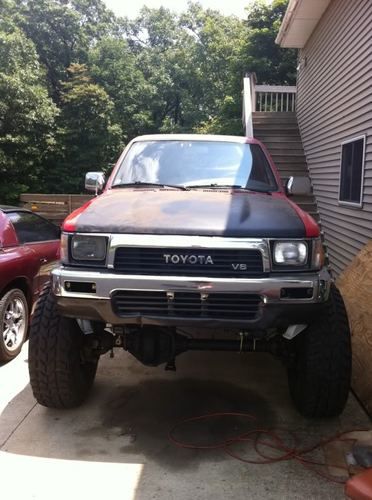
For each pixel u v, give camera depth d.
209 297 2.97
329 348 3.32
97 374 4.44
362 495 1.78
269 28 21.41
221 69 35.91
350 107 8.36
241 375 4.48
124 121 31.12
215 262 3.00
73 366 3.54
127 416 3.67
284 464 3.07
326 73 10.12
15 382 4.23
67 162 22.55
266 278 2.99
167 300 2.99
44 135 20.91
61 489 2.79
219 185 4.21
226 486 2.83
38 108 20.42
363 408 3.85
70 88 25.61
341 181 8.80
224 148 4.62
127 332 3.38
